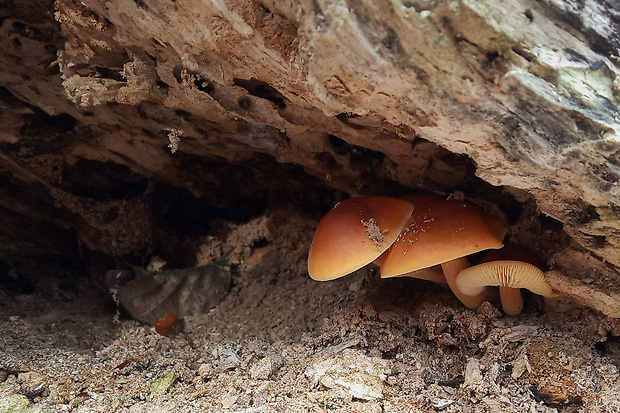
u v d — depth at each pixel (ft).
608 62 0.33
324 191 0.70
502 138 0.36
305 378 0.50
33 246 0.75
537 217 0.52
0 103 0.56
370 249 0.51
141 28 0.40
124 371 0.55
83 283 0.78
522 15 0.31
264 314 0.68
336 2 0.31
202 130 0.59
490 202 0.55
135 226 0.74
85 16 0.40
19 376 0.51
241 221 0.76
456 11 0.30
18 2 0.46
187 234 0.76
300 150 0.58
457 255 0.48
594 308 0.47
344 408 0.45
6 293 0.75
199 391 0.50
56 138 0.62
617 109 0.33
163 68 0.44
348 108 0.38
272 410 0.45
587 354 0.47
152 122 0.59
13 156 0.62
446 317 0.55
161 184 0.71
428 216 0.51
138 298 0.72
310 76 0.36
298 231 0.74
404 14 0.30
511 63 0.32
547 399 0.46
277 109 0.47
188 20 0.37
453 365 0.53
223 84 0.44
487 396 0.46
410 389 0.49
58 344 0.62
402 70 0.33
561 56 0.32
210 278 0.74
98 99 0.50
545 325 0.51
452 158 0.52
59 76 0.53
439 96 0.34
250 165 0.68
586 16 0.32
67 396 0.49
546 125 0.34
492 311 0.53
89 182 0.69
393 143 0.51
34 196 0.69
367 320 0.58
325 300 0.67
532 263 0.50
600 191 0.36
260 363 0.53
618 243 0.39
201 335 0.65
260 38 0.36
